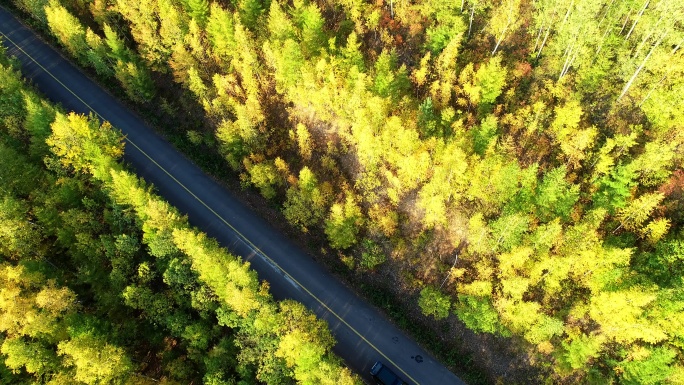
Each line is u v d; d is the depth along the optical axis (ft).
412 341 204.85
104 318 203.00
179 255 203.62
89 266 212.84
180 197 247.50
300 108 238.68
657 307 158.20
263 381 191.72
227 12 232.32
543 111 203.72
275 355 175.73
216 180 252.42
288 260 227.61
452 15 222.48
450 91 206.80
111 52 269.44
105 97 285.64
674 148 183.32
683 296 153.28
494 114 204.74
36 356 177.88
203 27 256.52
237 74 249.34
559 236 176.76
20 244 207.41
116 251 208.74
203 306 193.36
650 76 197.47
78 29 264.52
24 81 266.77
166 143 266.16
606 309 158.30
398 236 212.84
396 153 198.29
